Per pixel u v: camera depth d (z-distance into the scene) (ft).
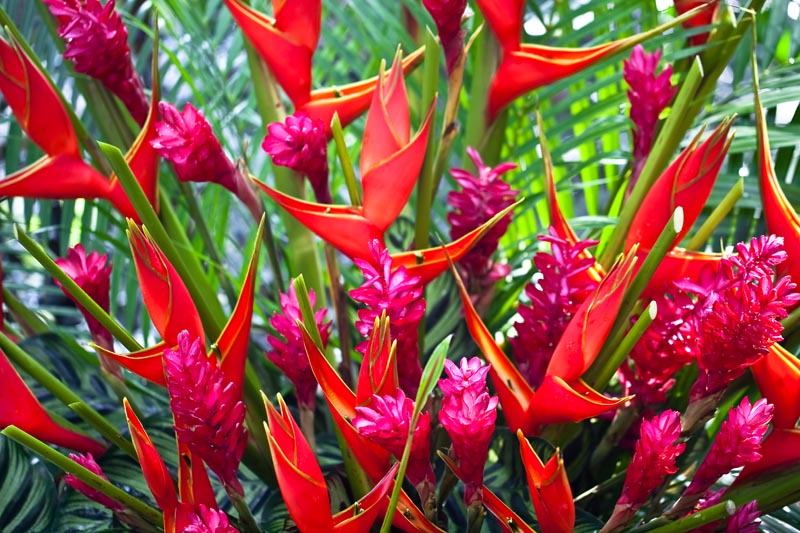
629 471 3.71
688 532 3.90
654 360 4.11
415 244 4.58
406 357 4.00
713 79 5.05
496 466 4.53
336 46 6.26
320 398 5.16
